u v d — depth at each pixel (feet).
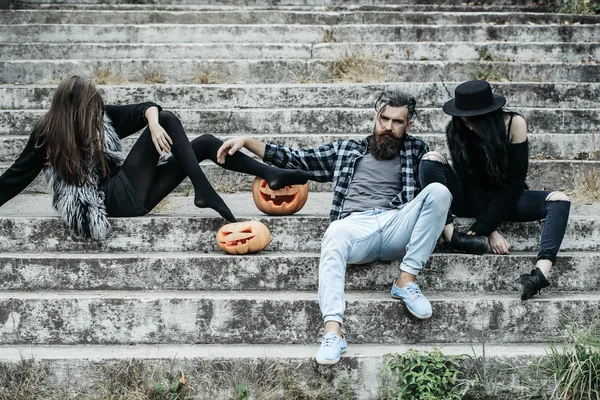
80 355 11.64
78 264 12.87
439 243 13.37
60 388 11.52
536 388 11.48
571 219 13.74
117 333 12.30
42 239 13.47
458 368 11.64
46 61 22.25
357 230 12.34
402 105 13.03
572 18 27.73
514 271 13.01
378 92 20.16
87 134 12.98
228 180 17.04
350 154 13.39
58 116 12.88
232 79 22.27
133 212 13.62
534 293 12.32
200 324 12.30
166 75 22.40
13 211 14.55
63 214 13.12
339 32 25.38
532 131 19.10
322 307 11.72
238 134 19.01
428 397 11.09
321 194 16.87
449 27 25.38
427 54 23.77
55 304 12.25
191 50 24.07
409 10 29.53
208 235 13.51
